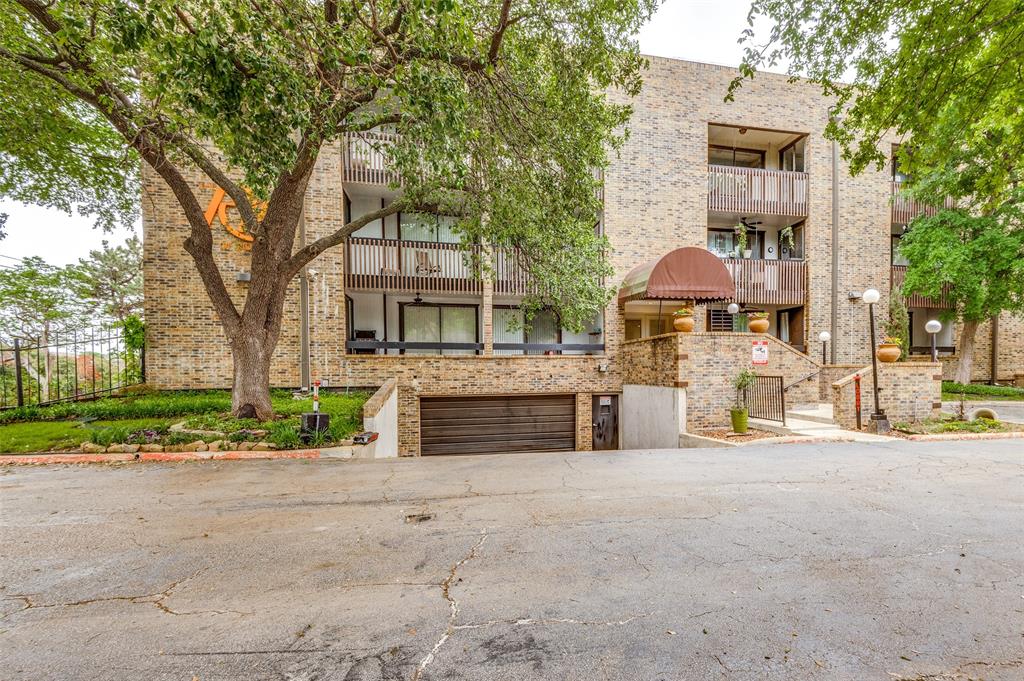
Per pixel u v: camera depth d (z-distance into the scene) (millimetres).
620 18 7605
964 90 6348
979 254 14531
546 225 9133
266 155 5129
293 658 2350
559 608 2814
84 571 3318
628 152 14219
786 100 15188
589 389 13891
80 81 6531
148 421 8609
